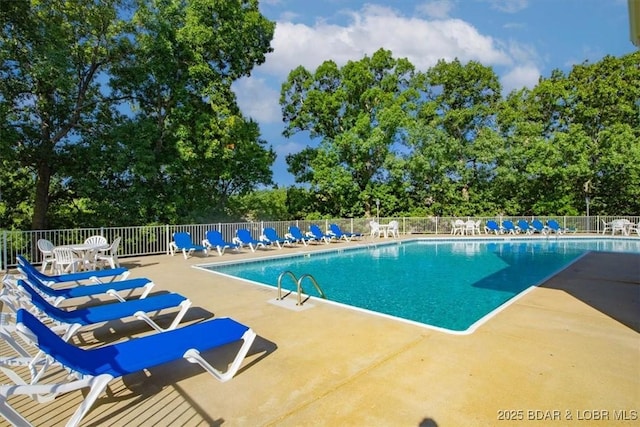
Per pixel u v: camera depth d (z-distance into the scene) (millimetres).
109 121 15922
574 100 23516
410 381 3184
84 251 9648
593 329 4480
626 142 20625
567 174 21844
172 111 16578
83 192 15172
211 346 3201
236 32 17594
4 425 2621
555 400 2844
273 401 2904
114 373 2631
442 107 26328
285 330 4602
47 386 2350
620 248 15812
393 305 6910
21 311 2936
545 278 7777
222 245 13203
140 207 15602
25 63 13164
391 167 22906
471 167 25312
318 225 19422
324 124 24781
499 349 3871
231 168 19344
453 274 10227
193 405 2865
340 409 2766
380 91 23391
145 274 8922
